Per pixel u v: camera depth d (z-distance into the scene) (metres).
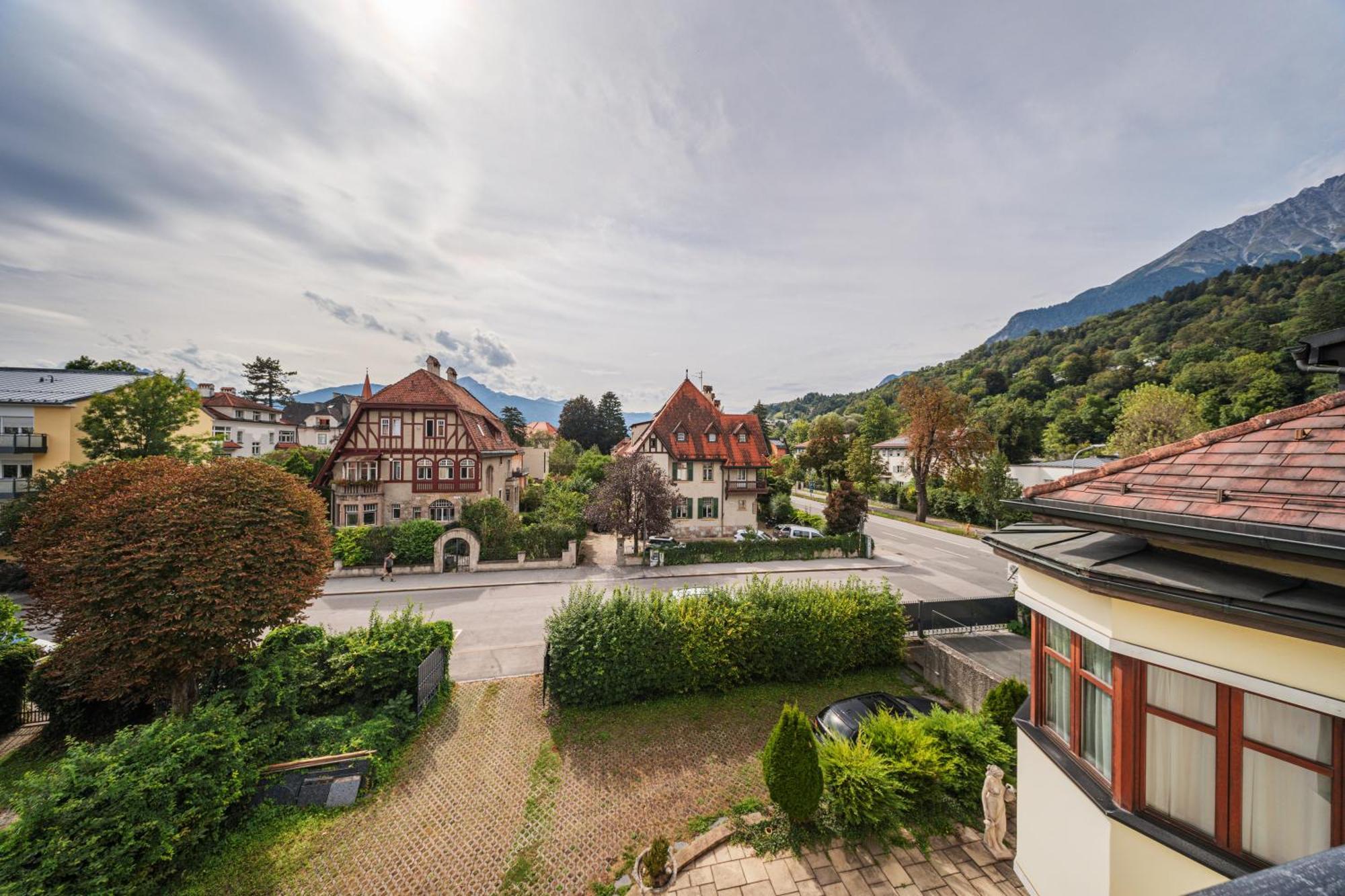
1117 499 4.94
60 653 9.94
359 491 29.14
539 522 31.70
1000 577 25.97
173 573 10.05
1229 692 4.40
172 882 7.65
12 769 10.61
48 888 6.47
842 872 7.85
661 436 34.25
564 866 8.09
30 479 24.98
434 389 30.91
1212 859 4.35
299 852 8.27
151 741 8.10
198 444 27.95
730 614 13.70
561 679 12.53
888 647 14.59
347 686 11.76
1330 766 3.96
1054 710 6.16
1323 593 3.84
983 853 8.20
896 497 49.91
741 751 11.00
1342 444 4.01
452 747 11.08
